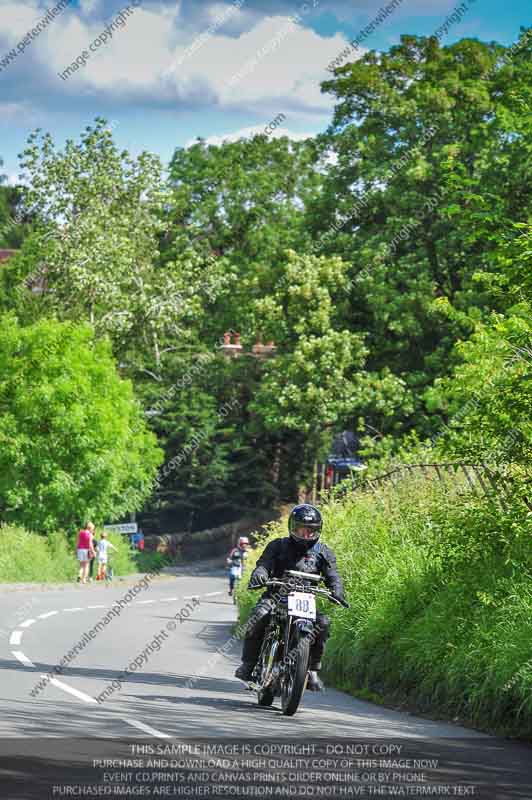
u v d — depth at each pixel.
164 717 10.22
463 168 18.89
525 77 23.62
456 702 11.78
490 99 44.72
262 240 60.44
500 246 13.71
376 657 13.91
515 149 35.66
